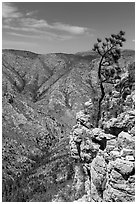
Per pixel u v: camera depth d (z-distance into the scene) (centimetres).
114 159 2542
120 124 2966
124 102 3562
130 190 2252
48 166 14950
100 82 3953
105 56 4022
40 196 8838
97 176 2697
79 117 3731
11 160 19700
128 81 3859
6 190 13575
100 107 3719
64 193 5081
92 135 3153
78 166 4322
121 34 3941
